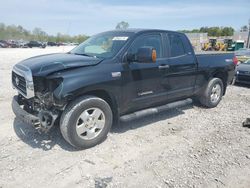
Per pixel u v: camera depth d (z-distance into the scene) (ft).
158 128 16.49
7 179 10.46
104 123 13.60
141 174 11.09
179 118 18.61
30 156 12.32
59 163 11.80
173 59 16.87
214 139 14.90
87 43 16.80
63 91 11.71
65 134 12.47
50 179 10.57
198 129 16.51
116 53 14.05
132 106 14.90
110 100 14.15
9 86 27.84
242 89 30.91
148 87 15.38
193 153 13.10
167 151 13.28
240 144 14.28
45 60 13.35
